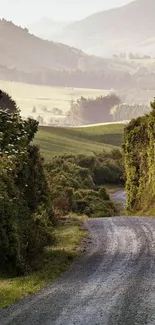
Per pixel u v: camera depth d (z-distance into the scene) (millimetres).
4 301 15812
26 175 26375
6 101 38875
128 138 57594
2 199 21125
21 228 23156
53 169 85625
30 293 17109
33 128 28594
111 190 114000
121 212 70062
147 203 51562
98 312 13938
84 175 95562
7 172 23562
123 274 19859
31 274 20859
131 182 57250
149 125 50938
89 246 28203
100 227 36781
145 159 54188
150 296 15812
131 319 13000
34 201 27938
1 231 20797
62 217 45156
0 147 22734
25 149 25234
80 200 65375
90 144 179125
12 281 19438
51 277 19984
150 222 37656
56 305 15109
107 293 16547
